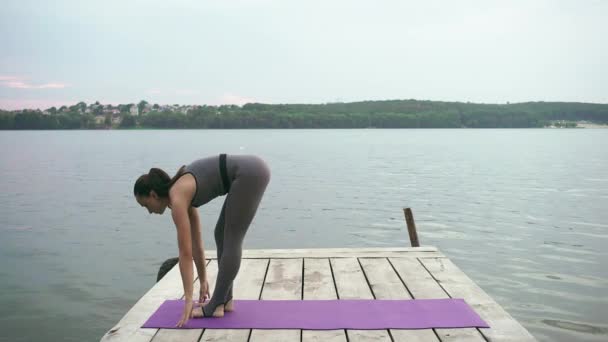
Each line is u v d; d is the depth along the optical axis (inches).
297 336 135.2
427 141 3171.8
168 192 138.2
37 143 3002.0
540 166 1306.6
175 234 489.7
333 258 217.2
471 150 2127.2
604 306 286.5
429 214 589.6
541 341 241.4
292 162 1443.2
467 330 137.9
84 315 286.0
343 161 1482.5
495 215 580.7
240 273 195.3
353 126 7199.8
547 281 332.5
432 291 171.3
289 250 231.0
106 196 747.4
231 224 140.8
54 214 596.4
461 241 449.1
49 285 335.9
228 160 140.3
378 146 2472.9
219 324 142.3
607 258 388.2
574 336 247.3
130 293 322.3
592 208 626.8
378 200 705.0
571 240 449.1
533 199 709.9
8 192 792.3
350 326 140.6
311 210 622.5
